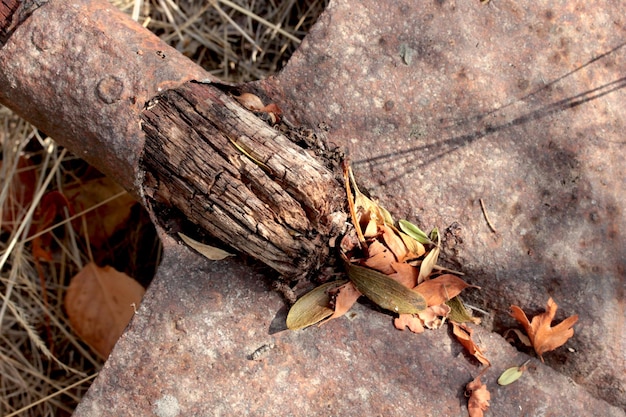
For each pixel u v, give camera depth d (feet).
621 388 1.93
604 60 2.00
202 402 1.85
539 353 1.93
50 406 2.22
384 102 1.94
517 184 1.95
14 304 2.19
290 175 1.86
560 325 1.92
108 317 2.19
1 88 1.90
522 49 1.98
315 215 1.87
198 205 1.88
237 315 1.88
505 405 1.90
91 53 1.87
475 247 1.93
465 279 1.94
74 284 2.20
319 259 1.90
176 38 2.29
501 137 1.95
